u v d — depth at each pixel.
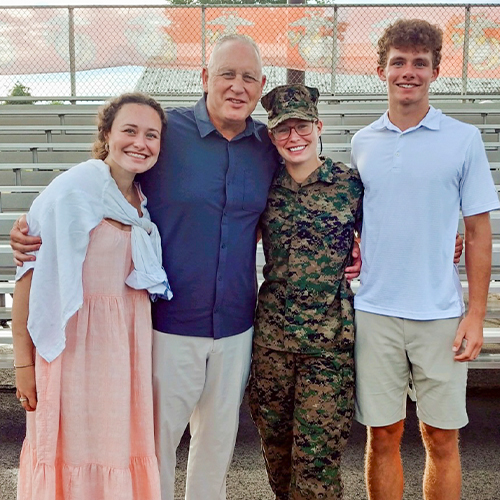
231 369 2.44
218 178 2.34
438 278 2.34
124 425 2.16
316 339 2.35
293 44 8.20
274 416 2.47
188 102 7.54
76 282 2.06
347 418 2.41
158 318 2.37
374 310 2.38
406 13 8.12
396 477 2.51
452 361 2.37
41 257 2.08
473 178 2.31
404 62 2.30
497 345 4.16
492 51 8.20
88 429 2.17
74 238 2.07
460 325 2.36
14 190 4.80
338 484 2.40
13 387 4.24
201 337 2.37
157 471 2.25
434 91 8.30
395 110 2.36
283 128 2.34
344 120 7.41
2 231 4.01
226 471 2.54
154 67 8.28
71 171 2.13
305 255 2.36
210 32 8.19
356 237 2.59
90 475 2.18
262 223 2.47
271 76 8.27
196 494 2.53
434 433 2.46
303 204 2.38
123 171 2.22
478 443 3.41
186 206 2.32
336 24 8.15
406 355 2.43
